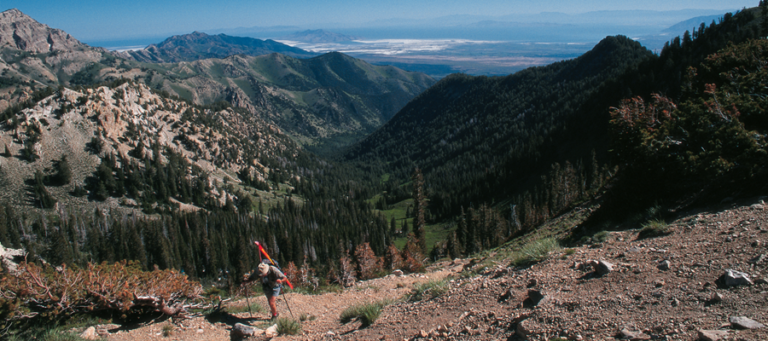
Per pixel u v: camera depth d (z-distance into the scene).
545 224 32.28
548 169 127.94
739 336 3.59
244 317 9.50
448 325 6.52
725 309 4.26
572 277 6.73
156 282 9.32
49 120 172.38
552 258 8.34
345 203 199.00
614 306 5.16
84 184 158.50
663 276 5.66
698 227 7.77
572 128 141.00
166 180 174.38
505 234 84.25
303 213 172.12
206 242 103.19
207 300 10.81
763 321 3.73
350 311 8.93
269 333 8.05
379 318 8.15
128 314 9.47
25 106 175.00
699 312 4.37
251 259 100.50
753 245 5.64
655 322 4.44
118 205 155.12
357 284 13.45
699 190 12.30
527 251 9.34
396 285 12.69
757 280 4.61
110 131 184.88
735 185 10.70
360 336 7.28
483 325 6.02
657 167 14.84
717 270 5.29
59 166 156.88
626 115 19.91
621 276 6.07
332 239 116.31
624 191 16.81
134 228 108.25
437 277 13.29
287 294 11.63
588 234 16.62
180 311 9.57
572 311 5.32
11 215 124.06
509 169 157.88
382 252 109.69
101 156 172.88
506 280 7.86
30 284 8.59
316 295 11.80
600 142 111.81
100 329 8.71
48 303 8.78
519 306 6.23
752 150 10.55
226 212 162.38
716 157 11.56
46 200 141.88
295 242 101.94
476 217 80.56
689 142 13.72
